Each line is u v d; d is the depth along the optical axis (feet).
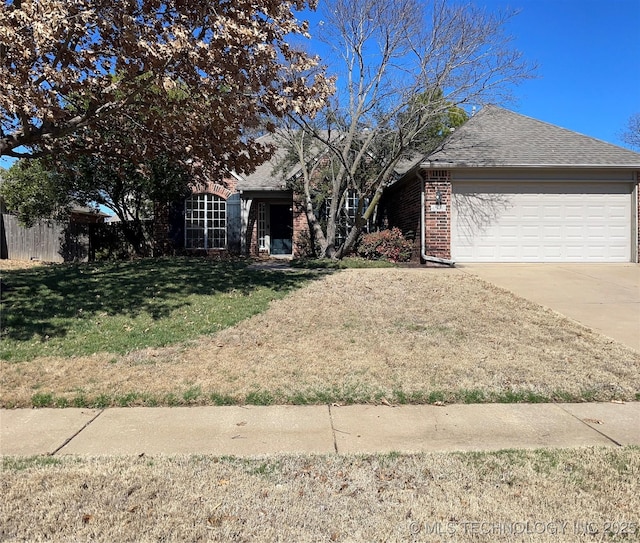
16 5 24.89
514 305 29.45
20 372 18.78
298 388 17.49
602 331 24.67
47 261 62.13
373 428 14.74
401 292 32.53
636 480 11.45
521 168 47.03
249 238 67.00
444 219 47.39
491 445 13.55
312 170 56.95
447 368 19.40
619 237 48.06
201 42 24.40
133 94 27.35
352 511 10.29
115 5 24.93
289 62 38.34
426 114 46.62
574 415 15.75
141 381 18.11
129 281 35.32
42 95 23.29
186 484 11.31
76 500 10.61
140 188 53.83
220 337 23.26
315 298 30.83
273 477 11.68
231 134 31.45
